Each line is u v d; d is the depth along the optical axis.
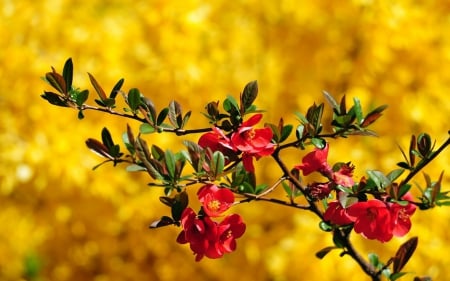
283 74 5.21
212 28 5.19
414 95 5.04
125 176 5.21
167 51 5.08
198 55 5.17
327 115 5.09
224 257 5.25
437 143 4.99
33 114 5.07
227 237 2.06
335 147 4.95
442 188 4.95
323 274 4.70
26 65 5.08
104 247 5.41
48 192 5.11
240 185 2.23
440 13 4.97
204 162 2.07
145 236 5.37
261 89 5.27
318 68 5.12
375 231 2.07
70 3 5.30
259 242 5.02
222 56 5.18
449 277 4.87
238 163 2.19
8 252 5.57
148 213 5.20
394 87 4.97
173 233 5.33
